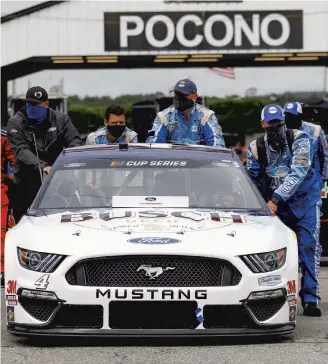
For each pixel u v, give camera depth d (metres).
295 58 48.66
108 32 46.34
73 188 13.64
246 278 11.76
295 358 11.46
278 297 12.01
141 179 13.73
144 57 47.47
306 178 15.27
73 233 12.11
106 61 47.97
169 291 11.58
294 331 13.31
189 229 12.23
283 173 15.23
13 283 12.06
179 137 16.45
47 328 11.80
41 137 17.47
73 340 12.48
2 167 18.88
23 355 11.66
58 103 45.62
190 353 11.66
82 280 11.69
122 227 12.23
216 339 12.48
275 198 14.72
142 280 11.67
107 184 13.68
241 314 11.83
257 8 45.91
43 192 13.70
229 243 11.93
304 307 14.91
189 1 45.94
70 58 47.44
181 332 11.65
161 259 11.69
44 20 46.66
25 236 12.31
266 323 11.94
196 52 46.09
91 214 12.85
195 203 13.43
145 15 46.19
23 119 17.38
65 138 17.58
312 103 24.38
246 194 13.72
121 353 11.70
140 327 11.70
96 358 11.45
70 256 11.71
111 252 11.62
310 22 45.91
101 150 14.52
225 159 14.36
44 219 12.84
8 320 12.15
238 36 45.88
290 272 12.25
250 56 47.72
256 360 11.33
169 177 13.78
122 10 46.38
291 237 12.70
